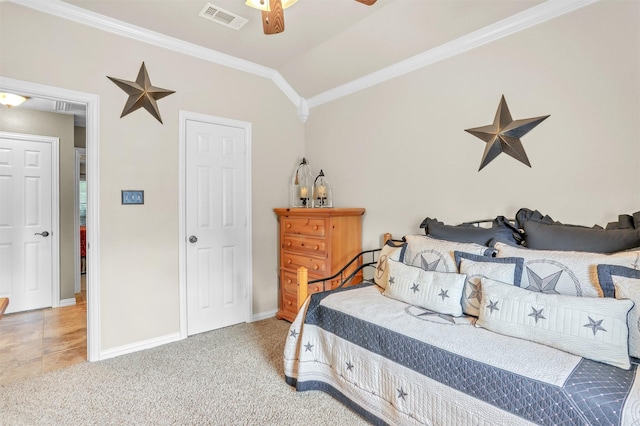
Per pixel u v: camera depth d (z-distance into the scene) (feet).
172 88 9.59
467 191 8.18
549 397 3.89
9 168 12.19
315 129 12.41
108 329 8.59
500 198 7.60
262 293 11.75
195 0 7.70
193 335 10.09
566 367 4.17
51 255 12.99
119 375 7.68
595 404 3.63
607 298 4.52
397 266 7.16
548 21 6.82
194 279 10.13
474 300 5.92
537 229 6.35
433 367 4.96
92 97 8.30
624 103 5.97
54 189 13.07
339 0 7.73
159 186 9.38
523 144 7.22
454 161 8.42
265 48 10.07
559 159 6.73
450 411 4.72
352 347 6.22
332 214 9.89
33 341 9.69
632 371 4.08
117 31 8.62
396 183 9.78
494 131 7.64
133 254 8.96
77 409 6.38
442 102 8.63
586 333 4.39
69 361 8.39
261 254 11.71
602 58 6.18
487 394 4.36
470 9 7.39
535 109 7.04
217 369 7.99
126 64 8.80
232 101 10.86
